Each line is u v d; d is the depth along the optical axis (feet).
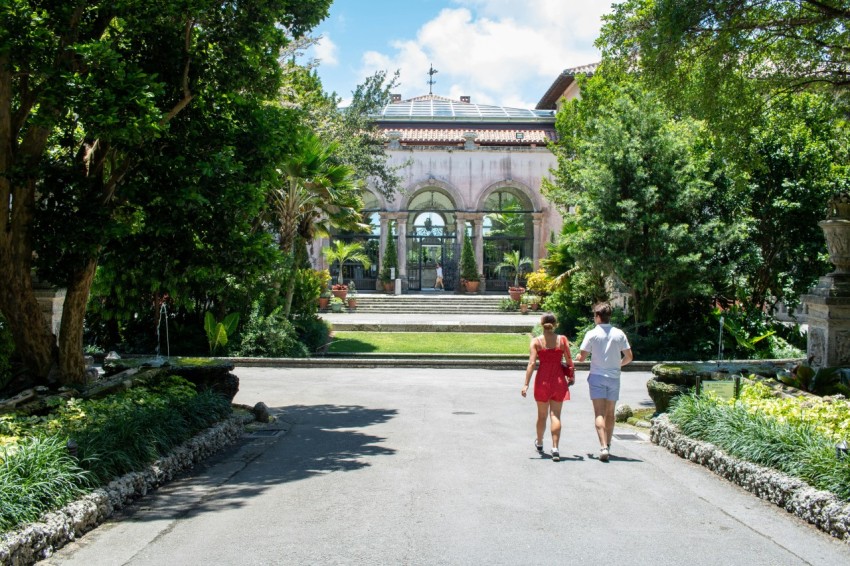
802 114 56.95
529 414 34.55
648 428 31.12
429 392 42.55
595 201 61.77
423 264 132.87
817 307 36.35
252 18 29.94
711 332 61.57
